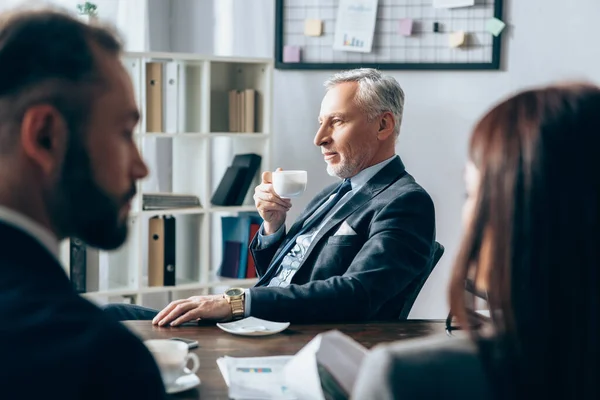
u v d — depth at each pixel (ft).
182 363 4.38
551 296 2.51
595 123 2.56
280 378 4.51
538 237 2.52
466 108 11.92
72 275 10.28
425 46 11.89
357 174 7.73
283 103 12.30
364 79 7.65
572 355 2.49
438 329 5.87
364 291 6.35
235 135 11.11
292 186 7.68
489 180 2.63
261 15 12.44
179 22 12.61
